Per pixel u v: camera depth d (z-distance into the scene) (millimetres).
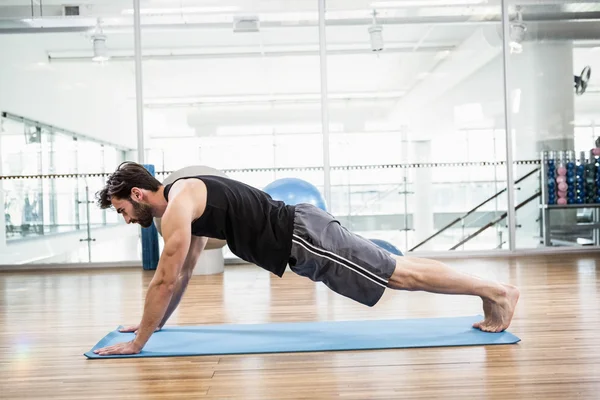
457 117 5168
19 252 5082
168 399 1527
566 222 5211
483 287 2074
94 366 1876
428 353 1912
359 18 5113
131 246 5000
